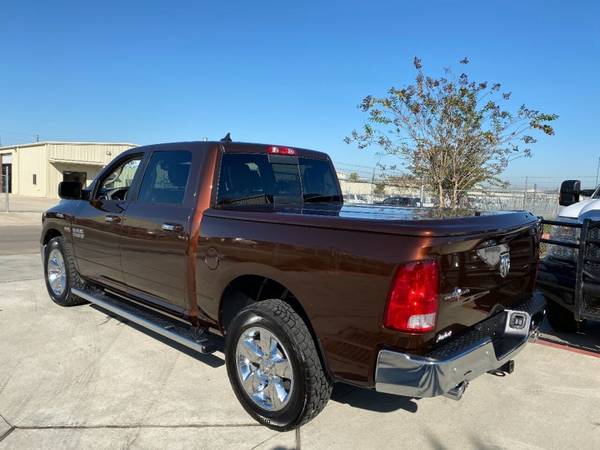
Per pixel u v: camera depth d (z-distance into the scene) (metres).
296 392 3.21
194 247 3.95
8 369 4.36
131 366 4.46
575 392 4.09
